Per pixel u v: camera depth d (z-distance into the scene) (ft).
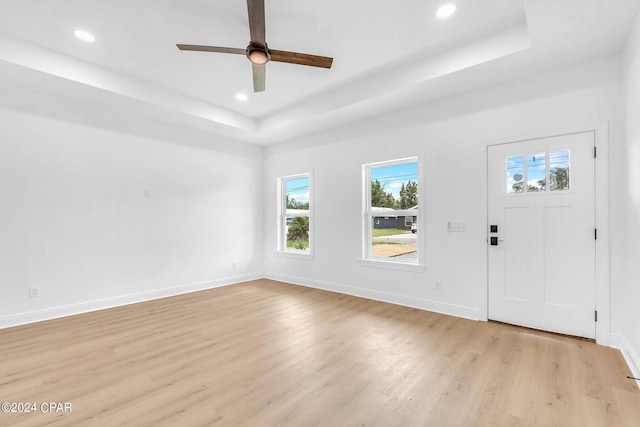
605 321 8.41
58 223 11.12
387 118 12.99
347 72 10.87
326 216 15.35
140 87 11.46
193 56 9.86
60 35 8.69
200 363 7.49
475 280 10.67
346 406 5.78
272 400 5.97
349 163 14.37
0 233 9.97
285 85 11.91
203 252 15.56
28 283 10.46
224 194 16.57
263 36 7.53
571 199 8.97
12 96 10.21
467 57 9.07
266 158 18.52
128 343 8.71
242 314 11.36
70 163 11.41
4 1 7.23
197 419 5.40
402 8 7.60
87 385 6.50
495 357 7.75
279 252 17.61
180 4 7.42
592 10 6.65
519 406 5.75
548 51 8.23
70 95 11.07
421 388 6.38
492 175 10.36
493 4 7.43
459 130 11.03
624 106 8.02
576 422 5.29
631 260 7.64
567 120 9.00
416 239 12.52
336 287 14.88
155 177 13.80
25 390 6.30
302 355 7.93
